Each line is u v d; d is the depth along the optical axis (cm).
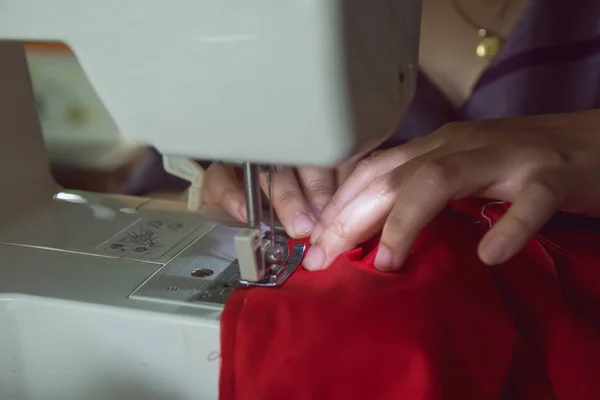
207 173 71
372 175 55
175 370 49
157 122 40
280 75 36
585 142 48
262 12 35
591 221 67
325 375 40
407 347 38
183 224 67
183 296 50
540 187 41
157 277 54
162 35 38
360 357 39
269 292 47
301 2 33
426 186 43
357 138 37
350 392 39
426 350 38
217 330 46
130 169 101
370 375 39
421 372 37
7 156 71
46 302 50
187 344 47
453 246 48
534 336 45
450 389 38
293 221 59
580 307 50
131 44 39
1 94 70
